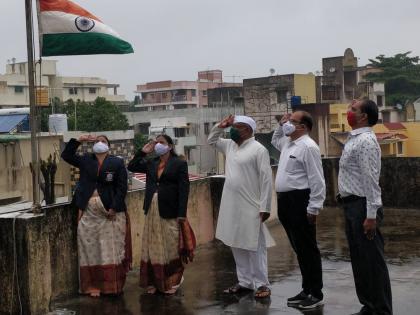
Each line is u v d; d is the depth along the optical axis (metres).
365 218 4.81
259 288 5.91
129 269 6.27
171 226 6.07
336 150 36.00
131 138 37.41
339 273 6.77
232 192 5.89
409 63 64.81
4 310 5.50
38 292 5.48
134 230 7.32
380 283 4.84
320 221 10.17
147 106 84.00
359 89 53.97
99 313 5.54
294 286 6.29
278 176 5.59
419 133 43.78
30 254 5.38
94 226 6.02
